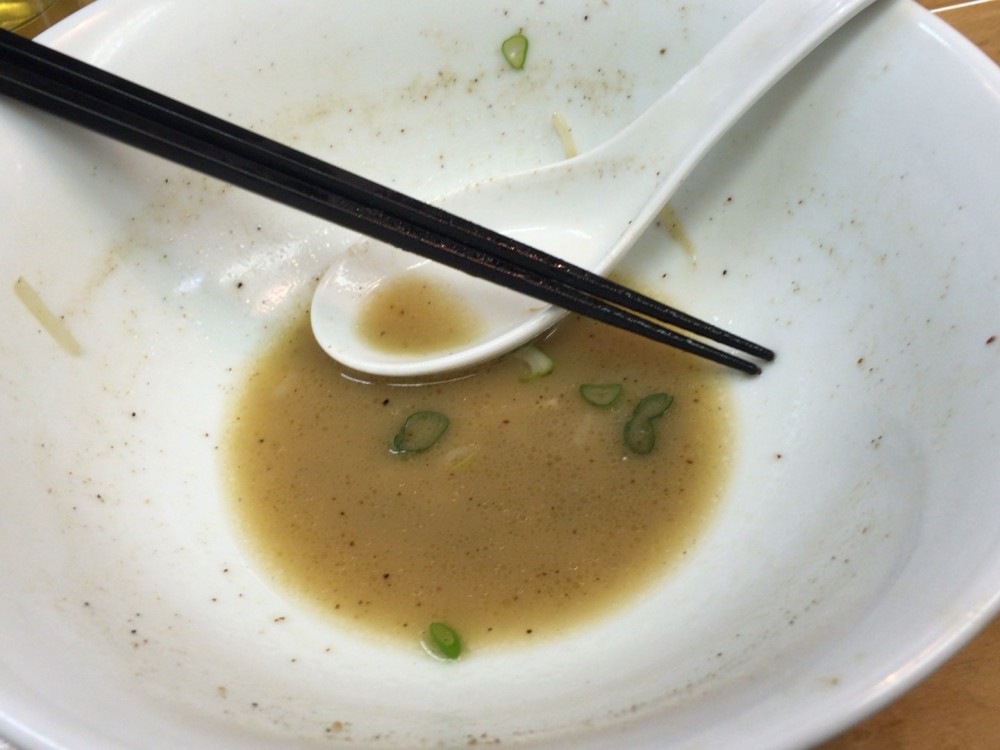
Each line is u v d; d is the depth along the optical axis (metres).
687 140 0.15
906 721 0.10
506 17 0.17
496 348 0.16
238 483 0.15
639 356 0.16
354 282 0.17
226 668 0.11
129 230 0.15
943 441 0.11
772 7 0.14
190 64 0.16
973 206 0.12
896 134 0.13
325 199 0.14
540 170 0.17
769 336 0.15
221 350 0.17
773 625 0.10
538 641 0.13
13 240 0.13
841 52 0.13
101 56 0.15
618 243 0.15
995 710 0.10
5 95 0.13
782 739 0.08
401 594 0.14
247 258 0.17
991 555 0.08
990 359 0.11
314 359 0.17
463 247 0.14
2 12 0.16
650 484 0.15
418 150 0.18
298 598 0.14
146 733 0.09
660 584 0.13
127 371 0.15
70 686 0.09
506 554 0.14
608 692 0.11
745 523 0.13
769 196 0.15
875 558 0.10
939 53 0.12
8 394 0.12
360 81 0.17
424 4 0.16
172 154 0.13
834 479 0.12
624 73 0.17
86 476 0.13
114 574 0.12
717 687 0.09
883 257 0.13
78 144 0.14
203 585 0.13
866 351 0.13
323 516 0.15
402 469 0.15
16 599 0.10
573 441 0.15
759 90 0.14
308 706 0.11
